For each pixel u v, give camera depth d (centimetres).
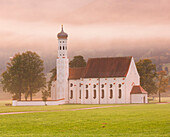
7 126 6209
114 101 16912
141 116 7775
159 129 5791
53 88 18475
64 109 10812
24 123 6581
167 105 13275
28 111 9738
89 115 8125
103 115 8106
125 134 5338
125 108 11069
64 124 6419
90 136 5147
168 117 7512
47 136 5172
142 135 5231
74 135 5250
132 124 6366
